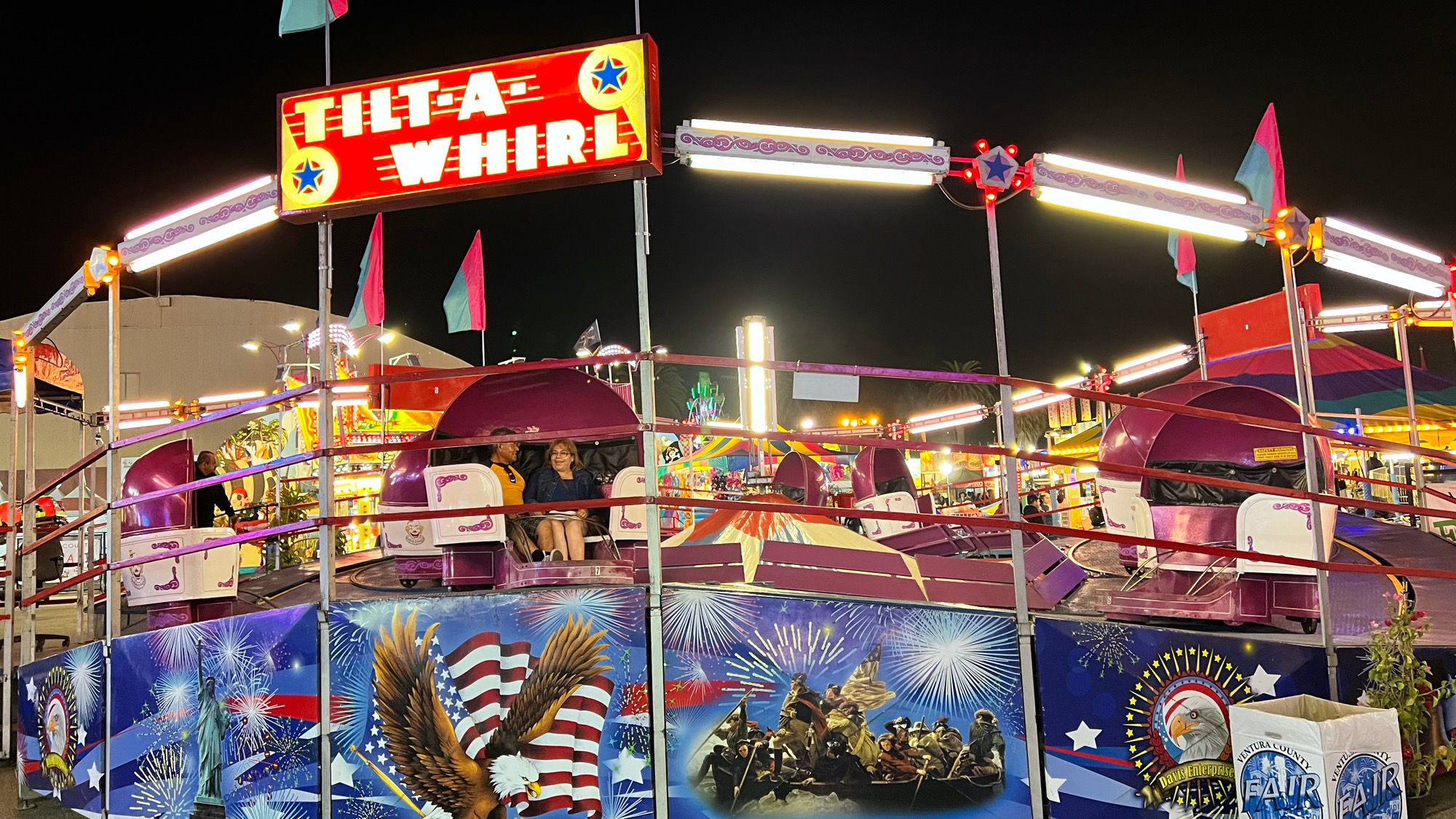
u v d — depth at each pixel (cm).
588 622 480
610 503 472
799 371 464
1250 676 492
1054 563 639
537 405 750
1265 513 542
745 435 463
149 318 3619
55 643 1109
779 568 549
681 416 2534
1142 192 513
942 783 471
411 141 479
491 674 484
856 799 470
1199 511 594
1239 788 455
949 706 473
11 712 771
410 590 751
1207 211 527
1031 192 495
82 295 630
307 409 1459
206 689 531
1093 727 475
